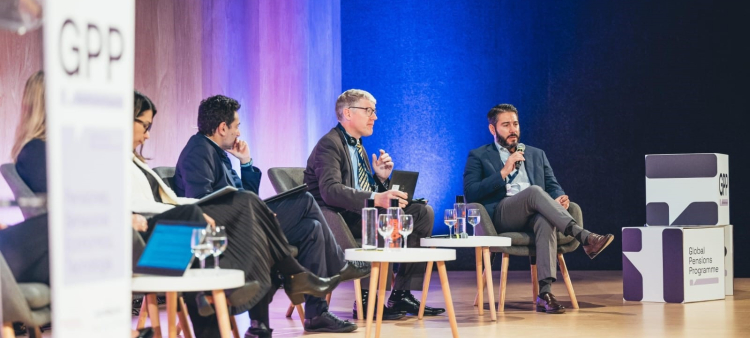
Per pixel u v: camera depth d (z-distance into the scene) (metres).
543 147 8.26
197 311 3.08
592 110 8.18
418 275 4.84
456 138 8.36
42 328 4.16
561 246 5.14
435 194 8.36
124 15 1.71
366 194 4.46
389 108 8.45
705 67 7.94
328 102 8.30
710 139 7.93
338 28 8.47
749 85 7.83
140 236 2.75
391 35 8.45
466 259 8.41
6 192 4.77
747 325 4.25
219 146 4.50
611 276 7.52
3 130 4.96
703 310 4.94
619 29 8.13
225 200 3.20
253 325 3.56
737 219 7.80
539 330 4.12
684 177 5.65
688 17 7.98
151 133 6.16
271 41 7.56
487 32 8.34
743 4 7.83
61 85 1.56
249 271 3.07
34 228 2.58
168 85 6.32
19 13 1.95
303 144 7.91
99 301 1.67
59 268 1.57
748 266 7.77
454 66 8.38
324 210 4.60
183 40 6.48
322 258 4.01
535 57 8.28
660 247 5.42
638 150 8.09
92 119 1.63
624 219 8.12
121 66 1.71
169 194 3.62
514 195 5.12
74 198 1.60
